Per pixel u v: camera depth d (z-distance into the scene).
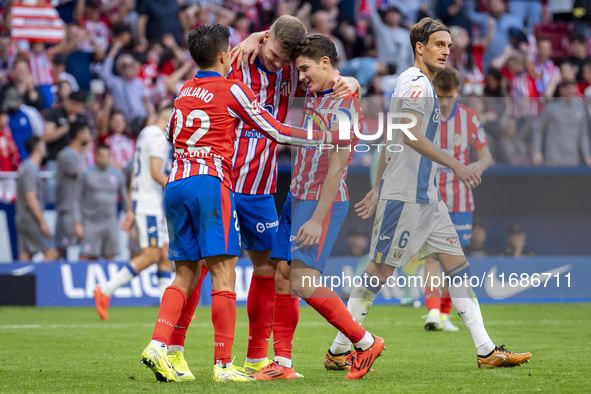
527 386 13.00
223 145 14.10
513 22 51.12
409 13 52.00
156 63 44.78
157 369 13.70
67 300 34.69
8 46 44.25
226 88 13.99
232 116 14.05
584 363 16.30
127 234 36.44
